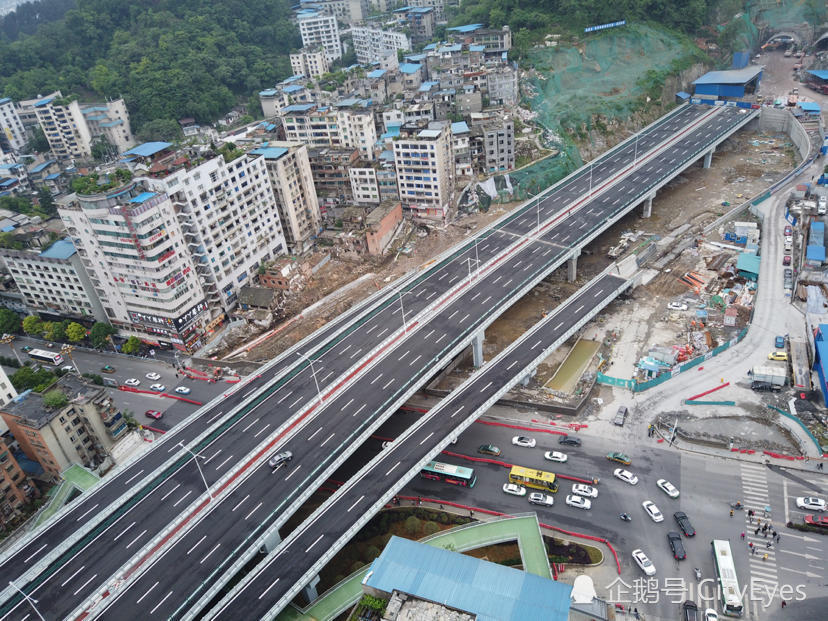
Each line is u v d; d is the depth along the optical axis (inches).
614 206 6333.7
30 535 3422.7
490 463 4069.9
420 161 6776.6
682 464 3855.8
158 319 5452.8
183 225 5388.8
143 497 3572.8
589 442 4116.6
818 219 6176.2
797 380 4328.3
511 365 4419.3
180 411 4881.9
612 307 5511.8
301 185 6722.4
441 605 2822.3
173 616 2881.4
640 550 3334.2
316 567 3095.5
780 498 3553.2
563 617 2711.6
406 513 3757.4
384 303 5191.9
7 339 5447.8
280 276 6131.9
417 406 4648.1
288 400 4192.9
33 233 6225.4
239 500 3454.7
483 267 5511.8
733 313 5044.3
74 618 2935.5
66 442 4220.0
